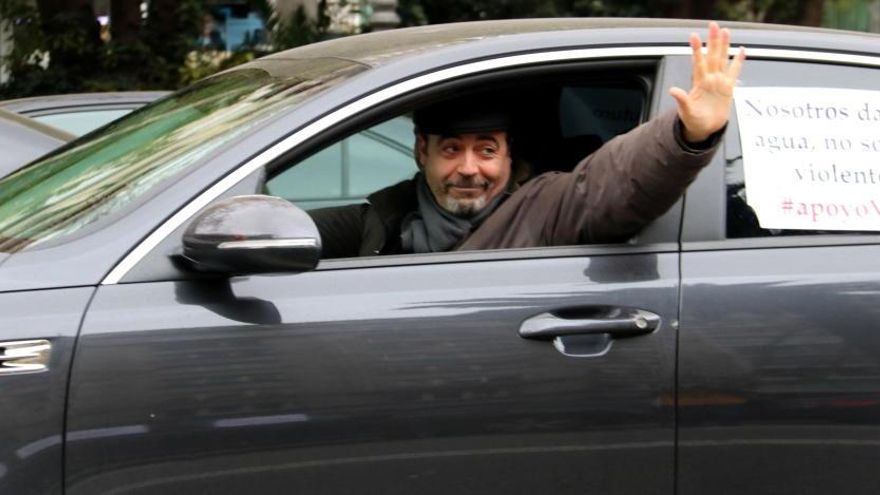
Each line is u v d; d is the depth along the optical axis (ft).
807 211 16.65
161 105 19.40
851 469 16.01
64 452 13.96
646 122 16.61
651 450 15.43
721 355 15.57
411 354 14.83
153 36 69.21
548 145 19.31
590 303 15.43
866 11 59.88
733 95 16.85
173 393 14.21
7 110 31.94
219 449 14.32
